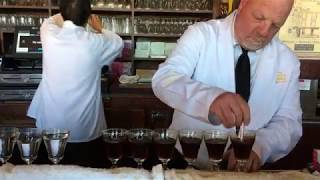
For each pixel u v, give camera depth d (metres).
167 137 1.22
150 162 1.28
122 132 1.26
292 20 2.12
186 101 1.23
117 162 1.27
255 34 1.47
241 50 1.61
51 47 2.48
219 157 1.21
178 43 1.65
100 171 0.84
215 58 1.60
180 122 1.60
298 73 1.68
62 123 2.58
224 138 1.21
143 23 4.49
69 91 2.53
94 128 2.67
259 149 1.33
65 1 2.51
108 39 2.69
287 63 1.64
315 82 2.21
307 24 2.12
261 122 1.58
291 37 2.14
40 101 2.64
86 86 2.57
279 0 1.37
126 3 4.49
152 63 4.77
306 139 2.18
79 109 2.57
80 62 2.49
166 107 2.95
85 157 1.64
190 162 1.25
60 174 0.83
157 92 1.42
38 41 3.01
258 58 1.62
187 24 4.48
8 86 2.96
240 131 1.17
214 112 1.10
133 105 2.99
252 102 1.60
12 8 4.60
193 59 1.60
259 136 1.47
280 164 2.04
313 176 0.88
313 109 2.24
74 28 2.47
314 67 2.17
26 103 2.97
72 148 1.84
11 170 0.84
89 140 2.57
